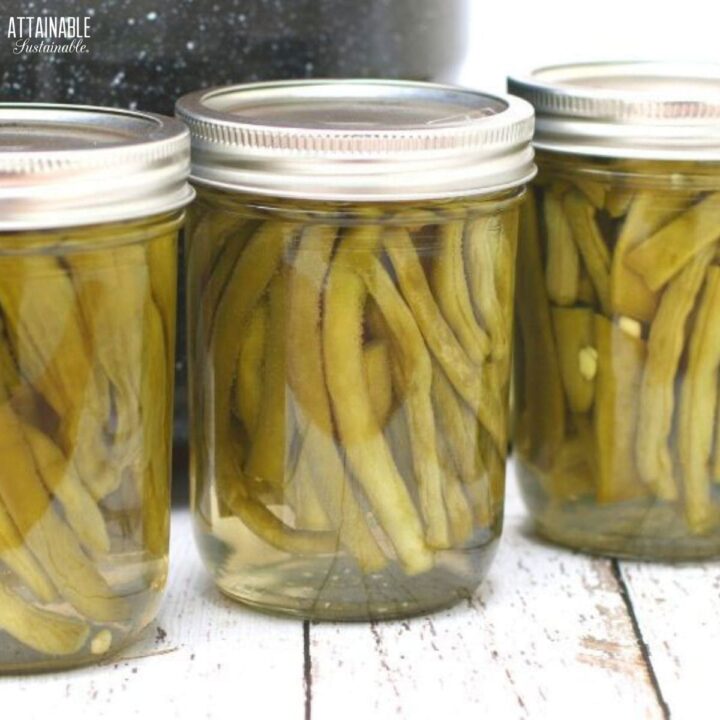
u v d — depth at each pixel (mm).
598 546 857
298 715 699
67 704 706
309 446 750
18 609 709
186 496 926
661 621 790
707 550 849
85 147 680
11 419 685
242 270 744
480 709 706
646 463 827
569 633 776
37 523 700
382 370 741
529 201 833
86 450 703
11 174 646
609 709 708
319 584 769
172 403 757
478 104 807
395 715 700
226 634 771
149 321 712
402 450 754
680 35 1092
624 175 790
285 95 824
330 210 718
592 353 825
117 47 841
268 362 747
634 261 802
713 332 809
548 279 833
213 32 850
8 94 840
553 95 799
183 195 708
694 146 776
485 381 774
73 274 676
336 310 730
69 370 688
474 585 802
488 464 789
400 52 884
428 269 736
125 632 740
